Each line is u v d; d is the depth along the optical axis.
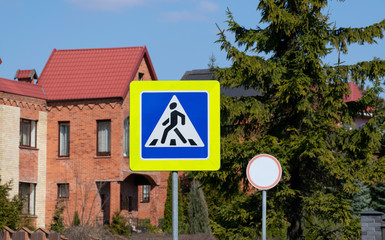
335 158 24.81
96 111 41.34
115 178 40.62
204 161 7.37
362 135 24.62
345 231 24.61
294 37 25.95
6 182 35.28
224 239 25.86
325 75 24.69
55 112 42.00
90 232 34.25
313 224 25.69
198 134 7.39
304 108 24.42
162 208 47.44
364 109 25.69
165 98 7.43
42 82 42.91
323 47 24.80
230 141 25.27
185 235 40.97
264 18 25.77
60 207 40.34
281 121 26.48
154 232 42.97
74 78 42.78
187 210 45.31
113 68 42.75
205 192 44.81
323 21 25.27
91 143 41.28
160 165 7.38
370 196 44.38
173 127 7.40
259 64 24.61
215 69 25.97
